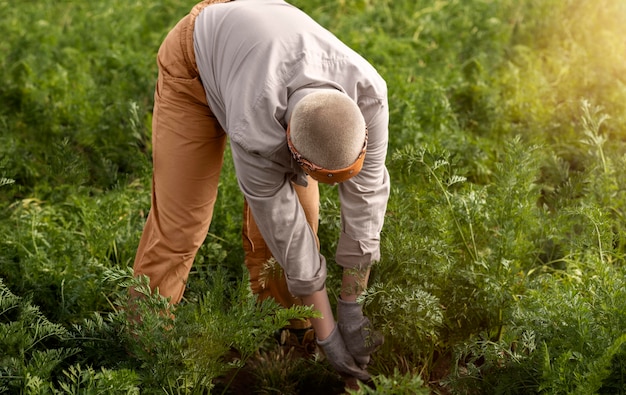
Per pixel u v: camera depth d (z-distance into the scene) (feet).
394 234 10.84
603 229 11.43
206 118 9.89
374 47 19.15
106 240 12.78
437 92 16.16
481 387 9.98
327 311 9.83
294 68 8.51
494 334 10.57
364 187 9.16
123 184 14.84
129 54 18.93
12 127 16.61
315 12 22.79
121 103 16.67
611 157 14.32
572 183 13.06
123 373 9.02
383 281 10.48
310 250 9.25
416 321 9.93
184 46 9.64
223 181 13.94
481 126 16.44
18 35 20.84
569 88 17.43
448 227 11.27
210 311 9.98
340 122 7.78
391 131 14.93
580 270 11.69
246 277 10.26
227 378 11.75
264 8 9.23
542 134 15.89
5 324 10.24
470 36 20.06
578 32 19.65
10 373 9.50
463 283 10.85
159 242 10.45
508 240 11.05
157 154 10.21
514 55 19.25
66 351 9.89
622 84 16.94
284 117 8.46
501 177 11.72
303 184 8.84
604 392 9.35
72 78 18.48
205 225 10.54
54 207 14.21
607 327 9.46
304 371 11.44
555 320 9.75
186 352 9.54
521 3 21.76
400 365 11.22
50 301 11.67
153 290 10.71
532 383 9.69
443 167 11.81
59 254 12.69
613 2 19.99
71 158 14.30
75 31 21.50
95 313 10.36
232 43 8.98
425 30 21.29
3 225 13.23
